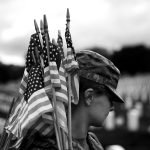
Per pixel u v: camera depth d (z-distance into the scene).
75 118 3.07
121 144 15.37
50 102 2.90
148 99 21.55
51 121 2.90
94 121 3.11
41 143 2.91
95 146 3.24
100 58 3.11
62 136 2.88
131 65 57.41
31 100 2.88
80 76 3.07
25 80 3.06
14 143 3.02
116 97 3.12
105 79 3.09
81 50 3.17
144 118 17.02
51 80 2.90
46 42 2.95
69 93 2.95
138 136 15.32
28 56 3.04
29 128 2.90
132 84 26.00
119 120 16.50
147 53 58.03
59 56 2.99
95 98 3.09
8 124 3.05
